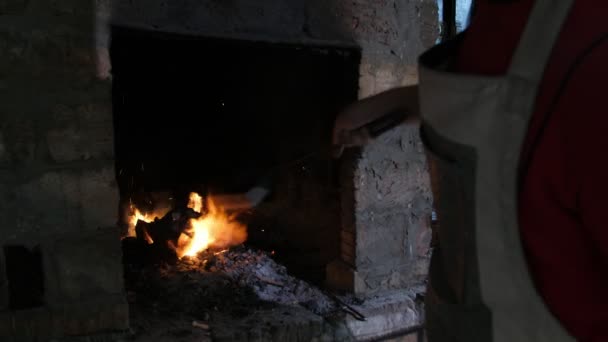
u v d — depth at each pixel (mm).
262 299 1830
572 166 584
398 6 1848
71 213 1423
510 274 682
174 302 1730
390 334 1812
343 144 1199
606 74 565
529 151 627
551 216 625
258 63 2266
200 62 2395
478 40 750
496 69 701
